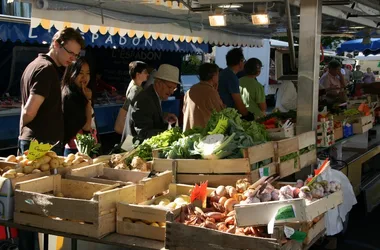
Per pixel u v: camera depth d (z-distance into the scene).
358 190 6.06
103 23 5.16
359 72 18.30
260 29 9.49
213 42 8.59
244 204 2.64
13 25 6.32
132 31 6.31
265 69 17.72
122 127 6.29
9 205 3.14
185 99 5.94
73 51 4.12
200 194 2.98
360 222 6.21
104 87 11.43
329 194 2.92
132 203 3.10
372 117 6.75
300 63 4.39
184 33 7.52
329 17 6.44
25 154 3.73
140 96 4.69
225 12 6.20
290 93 7.57
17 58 9.28
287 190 2.80
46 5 4.58
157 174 3.44
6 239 3.68
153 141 4.14
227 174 3.47
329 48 20.64
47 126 4.13
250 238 2.48
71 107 4.74
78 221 2.93
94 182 3.36
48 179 3.29
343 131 5.82
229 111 4.07
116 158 3.97
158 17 6.61
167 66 4.77
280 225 2.55
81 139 4.38
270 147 3.71
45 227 3.01
